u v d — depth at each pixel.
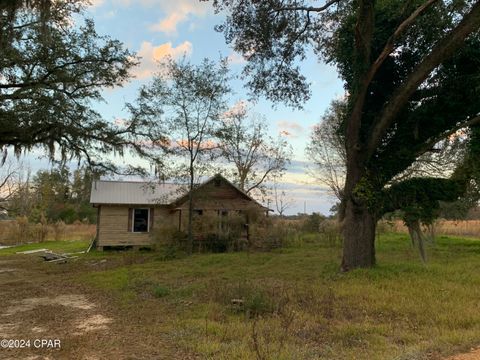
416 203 13.82
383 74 14.80
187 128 21.41
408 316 7.82
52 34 15.67
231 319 7.71
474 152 13.32
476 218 38.72
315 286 10.92
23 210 40.78
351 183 14.09
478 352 5.58
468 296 9.35
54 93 17.09
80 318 8.29
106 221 24.88
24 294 11.36
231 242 22.86
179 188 24.08
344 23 14.96
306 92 16.08
